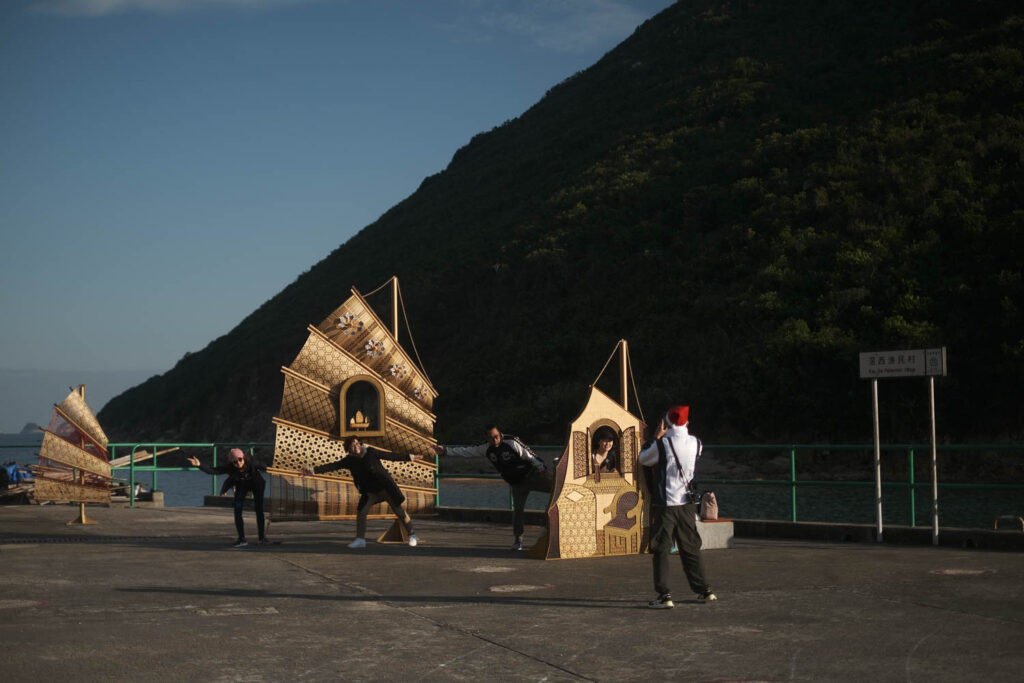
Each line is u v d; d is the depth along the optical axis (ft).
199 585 33.47
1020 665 21.74
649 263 266.98
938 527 44.75
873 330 188.85
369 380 54.34
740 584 33.12
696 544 29.58
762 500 120.57
